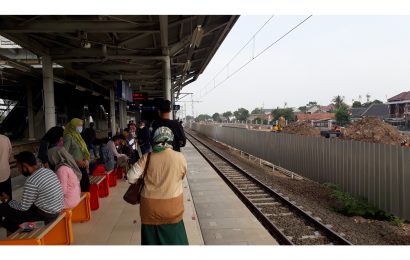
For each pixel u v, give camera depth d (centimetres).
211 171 1256
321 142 1024
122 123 3147
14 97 2742
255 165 1592
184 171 332
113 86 2469
